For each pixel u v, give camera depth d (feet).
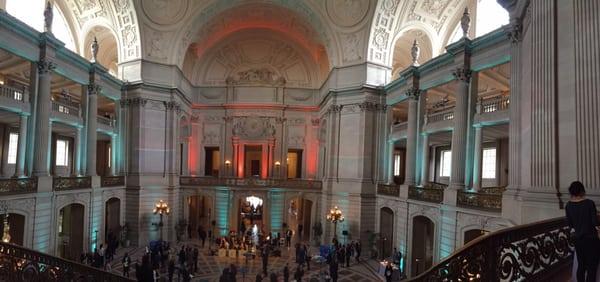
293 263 59.72
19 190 42.98
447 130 52.13
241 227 80.74
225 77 93.20
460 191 43.88
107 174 86.38
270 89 91.40
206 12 74.33
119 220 67.72
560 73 22.40
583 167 20.54
